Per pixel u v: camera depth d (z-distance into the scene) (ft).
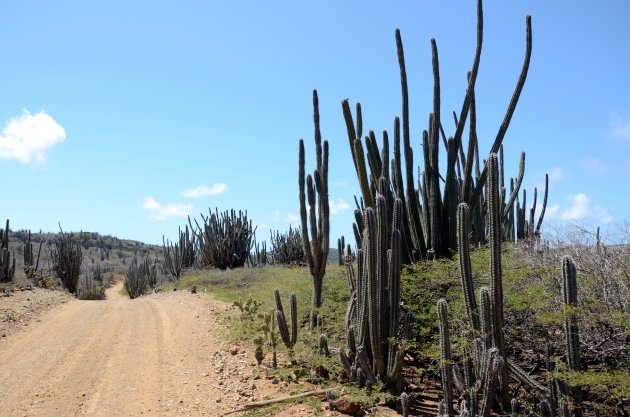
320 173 30.40
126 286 114.62
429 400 21.26
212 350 31.48
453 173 26.91
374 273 20.48
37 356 31.19
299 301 37.24
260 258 105.29
